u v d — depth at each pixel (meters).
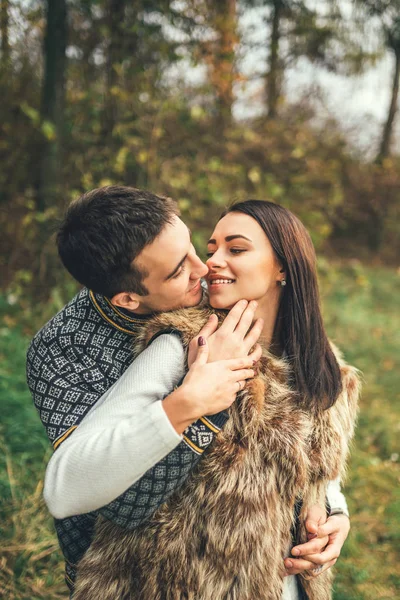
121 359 1.30
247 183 5.89
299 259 1.41
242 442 1.18
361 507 3.26
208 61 4.77
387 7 5.84
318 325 1.42
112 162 4.80
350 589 2.56
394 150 10.95
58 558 2.29
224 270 1.35
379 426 4.19
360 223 10.96
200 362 1.18
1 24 4.62
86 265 1.25
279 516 1.22
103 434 1.11
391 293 8.62
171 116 5.19
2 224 5.32
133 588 1.19
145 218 1.21
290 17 5.51
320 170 6.43
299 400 1.33
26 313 4.69
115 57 4.71
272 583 1.21
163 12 4.43
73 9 4.73
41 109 4.91
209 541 1.17
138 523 1.15
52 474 1.12
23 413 2.99
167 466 1.12
